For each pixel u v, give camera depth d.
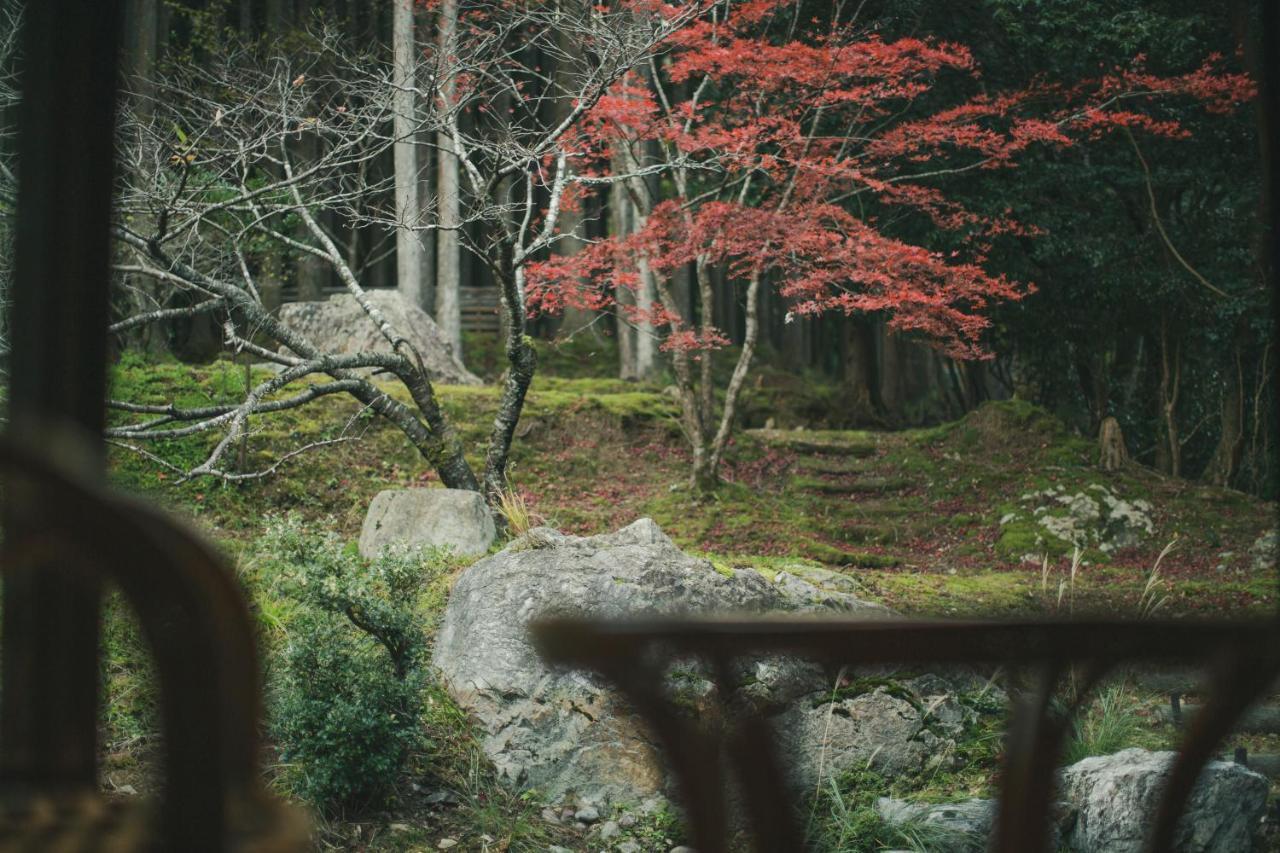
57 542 0.70
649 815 5.62
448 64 9.50
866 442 15.94
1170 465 17.11
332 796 5.23
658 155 16.64
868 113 14.98
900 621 0.81
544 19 9.88
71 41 1.42
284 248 17.52
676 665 5.43
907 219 16.17
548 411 14.55
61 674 1.20
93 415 1.42
